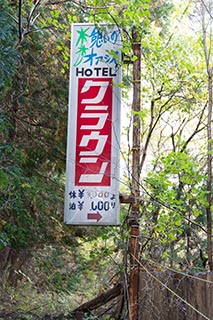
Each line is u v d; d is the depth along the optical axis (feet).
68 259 27.27
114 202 14.71
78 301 27.12
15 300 23.48
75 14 22.22
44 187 23.90
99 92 15.43
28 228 23.40
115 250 17.51
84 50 15.80
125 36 16.40
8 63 17.60
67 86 24.39
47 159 25.12
